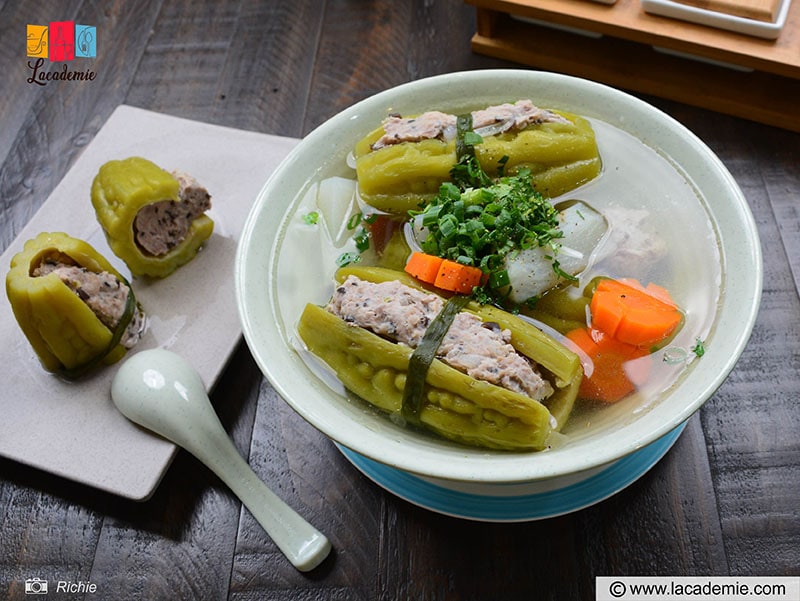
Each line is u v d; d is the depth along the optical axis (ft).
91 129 2.16
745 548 1.51
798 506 1.53
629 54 2.07
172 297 1.80
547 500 1.50
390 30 2.25
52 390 1.70
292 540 1.53
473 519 1.50
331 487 1.61
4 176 2.10
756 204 1.86
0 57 2.30
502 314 1.44
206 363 1.71
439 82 1.66
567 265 1.51
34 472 1.67
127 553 1.58
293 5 2.34
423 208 1.59
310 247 1.58
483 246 1.48
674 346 1.44
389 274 1.50
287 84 2.18
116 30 2.34
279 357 1.42
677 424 1.28
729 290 1.43
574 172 1.59
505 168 1.58
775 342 1.69
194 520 1.60
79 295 1.68
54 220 1.92
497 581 1.52
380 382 1.41
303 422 1.68
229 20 2.32
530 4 2.01
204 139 2.02
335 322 1.43
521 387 1.37
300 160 1.61
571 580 1.51
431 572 1.53
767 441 1.59
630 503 1.55
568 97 1.65
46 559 1.59
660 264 1.52
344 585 1.53
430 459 1.30
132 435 1.63
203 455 1.59
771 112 1.95
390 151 1.59
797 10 1.94
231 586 1.54
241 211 1.91
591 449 1.29
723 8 1.89
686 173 1.55
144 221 1.76
